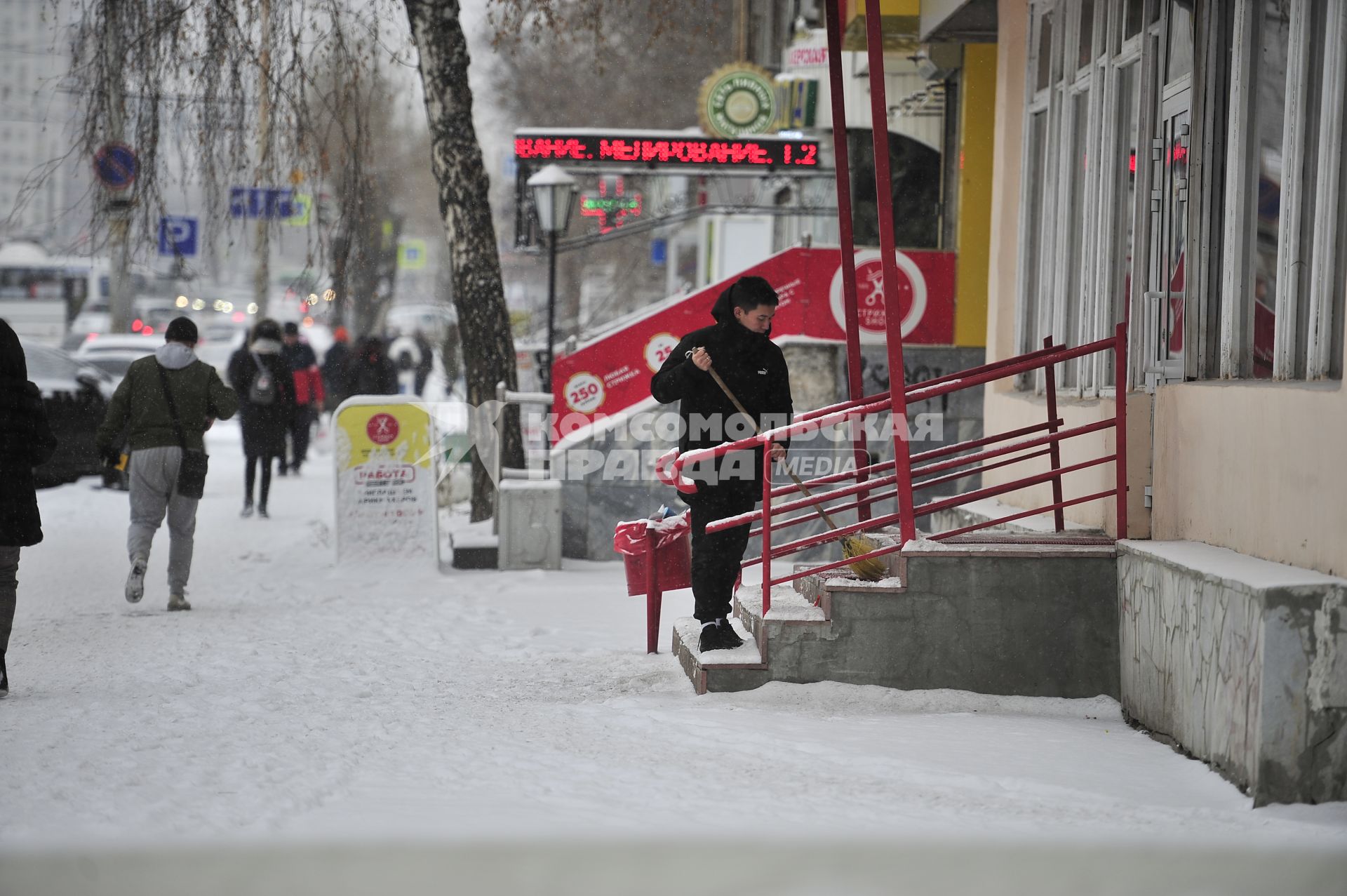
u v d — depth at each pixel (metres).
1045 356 14.62
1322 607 10.30
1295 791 10.27
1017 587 14.20
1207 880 8.52
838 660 14.23
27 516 14.17
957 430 25.73
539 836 8.47
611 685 14.93
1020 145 21.69
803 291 25.69
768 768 11.10
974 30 24.72
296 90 26.19
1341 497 10.70
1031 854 8.43
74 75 26.08
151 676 15.37
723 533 14.57
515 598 21.62
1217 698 11.27
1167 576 12.51
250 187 26.88
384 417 23.52
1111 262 17.98
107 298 96.44
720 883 7.99
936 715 13.63
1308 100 12.18
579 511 25.20
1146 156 16.28
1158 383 14.94
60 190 27.25
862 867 8.30
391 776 10.52
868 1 13.81
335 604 21.06
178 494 20.30
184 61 25.94
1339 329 11.64
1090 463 14.62
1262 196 13.18
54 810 9.14
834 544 24.91
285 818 8.95
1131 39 17.38
